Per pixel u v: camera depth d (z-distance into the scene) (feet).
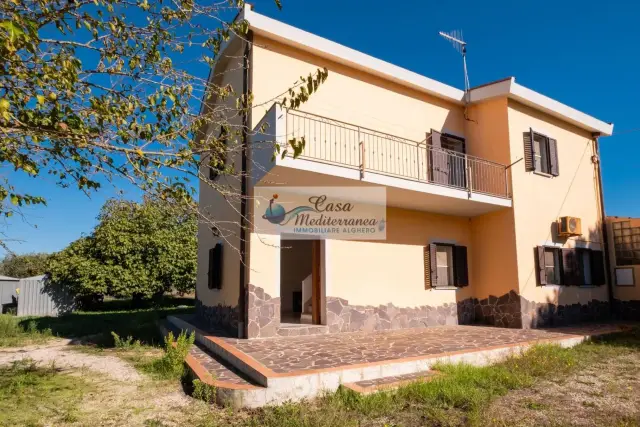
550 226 35.96
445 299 32.96
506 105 34.04
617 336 29.58
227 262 29.37
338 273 28.09
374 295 29.37
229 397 15.39
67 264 52.39
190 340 22.12
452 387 16.11
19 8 11.24
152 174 11.98
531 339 25.17
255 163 23.50
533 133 35.96
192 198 12.87
